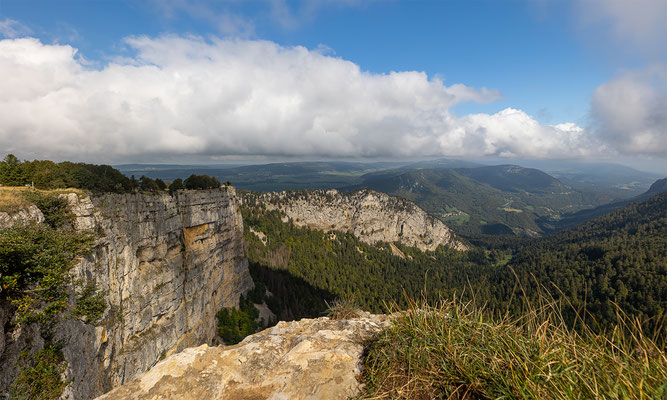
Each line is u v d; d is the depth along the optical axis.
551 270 154.25
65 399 15.82
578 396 4.43
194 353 7.16
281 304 97.31
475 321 6.26
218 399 5.97
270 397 5.86
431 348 5.95
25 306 14.11
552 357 5.09
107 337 28.84
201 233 61.94
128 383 6.39
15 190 23.38
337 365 6.44
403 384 5.50
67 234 22.69
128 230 38.06
